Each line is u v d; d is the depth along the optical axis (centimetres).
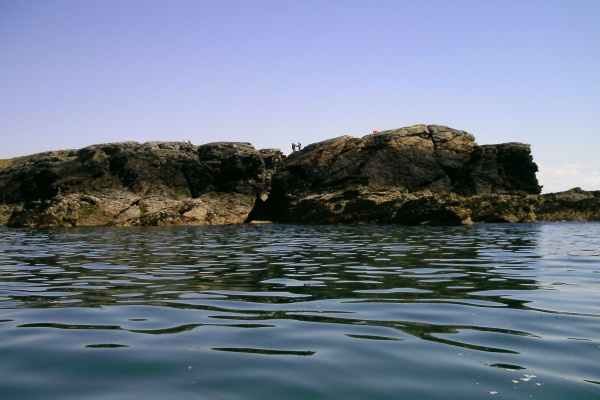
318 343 462
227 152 4803
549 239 1858
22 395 342
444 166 4000
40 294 733
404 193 3625
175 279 884
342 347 448
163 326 530
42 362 412
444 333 496
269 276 914
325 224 3441
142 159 4597
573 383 357
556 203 4094
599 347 445
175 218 3897
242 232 2639
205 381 365
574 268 1002
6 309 626
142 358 420
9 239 2188
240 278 890
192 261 1196
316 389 349
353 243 1727
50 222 3753
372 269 1004
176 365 401
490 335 488
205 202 4384
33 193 4697
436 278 873
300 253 1383
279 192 4144
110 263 1166
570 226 2916
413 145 4053
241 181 4644
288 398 333
